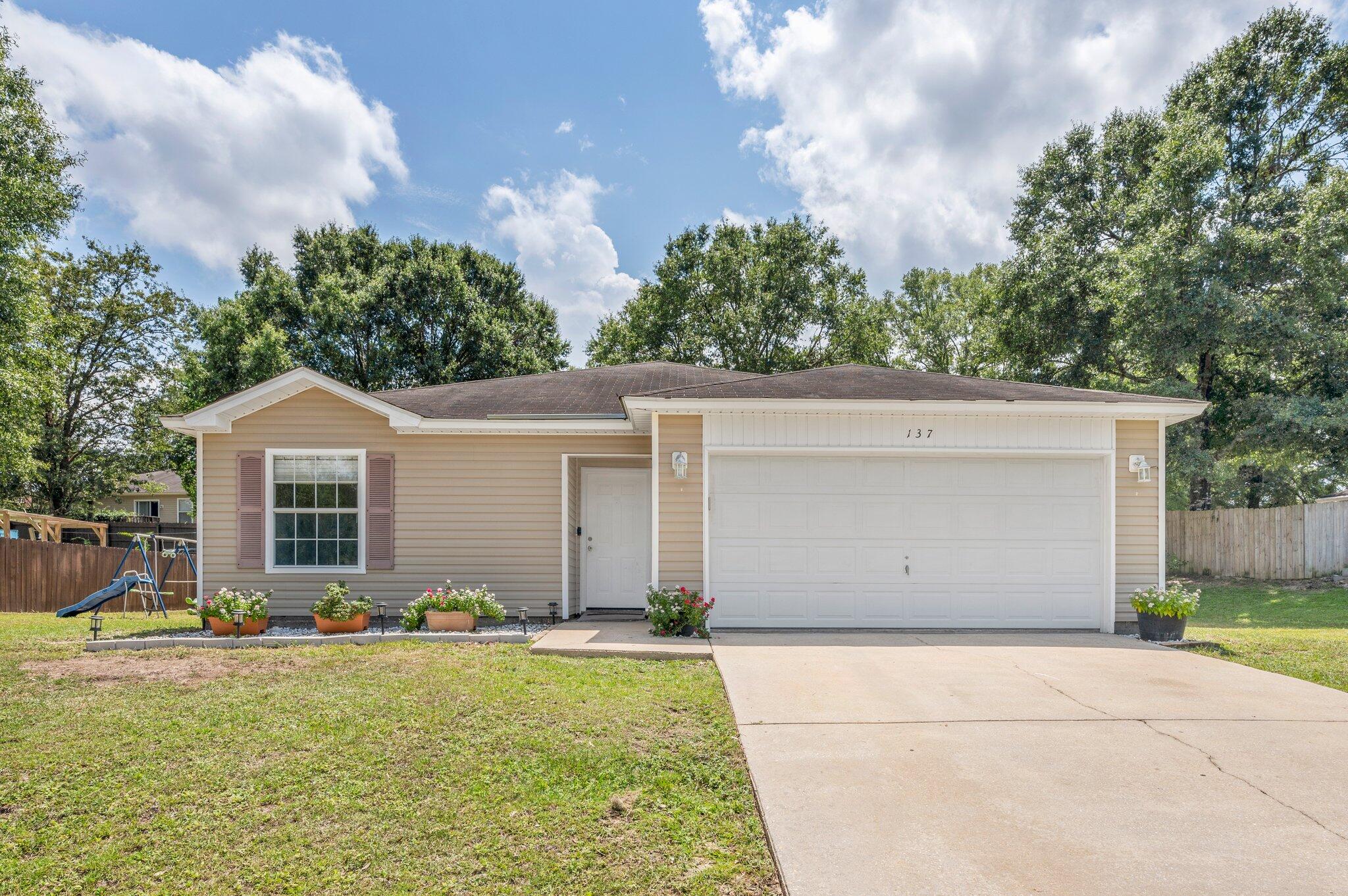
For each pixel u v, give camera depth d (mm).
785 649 7797
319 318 27781
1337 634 9641
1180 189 18109
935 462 9617
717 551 9484
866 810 3984
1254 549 17328
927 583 9516
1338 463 18281
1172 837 3689
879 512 9570
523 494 10508
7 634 9164
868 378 10820
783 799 4121
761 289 31812
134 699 5855
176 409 28594
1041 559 9570
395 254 32375
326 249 30703
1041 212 25359
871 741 5000
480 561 10445
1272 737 5102
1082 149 24594
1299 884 3266
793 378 10797
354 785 4355
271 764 4613
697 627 8648
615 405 11219
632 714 5496
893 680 6504
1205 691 6238
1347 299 17766
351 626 8672
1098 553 9602
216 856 3666
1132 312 18516
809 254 32250
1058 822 3848
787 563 9484
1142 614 8828
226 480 10273
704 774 4512
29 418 20469
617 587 11672
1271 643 8570
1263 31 20469
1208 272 17562
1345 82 19547
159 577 15820
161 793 4266
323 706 5652
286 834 3844
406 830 3893
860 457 9609
